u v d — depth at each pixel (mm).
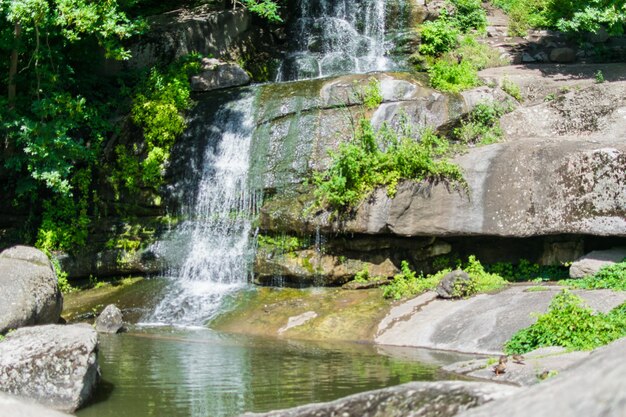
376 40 23188
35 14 16781
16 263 13500
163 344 13570
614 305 12469
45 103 18062
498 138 17422
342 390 9789
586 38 21422
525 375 9445
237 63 22859
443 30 21750
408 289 15492
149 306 16750
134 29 19422
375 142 16781
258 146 18734
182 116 19984
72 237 19031
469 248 16484
